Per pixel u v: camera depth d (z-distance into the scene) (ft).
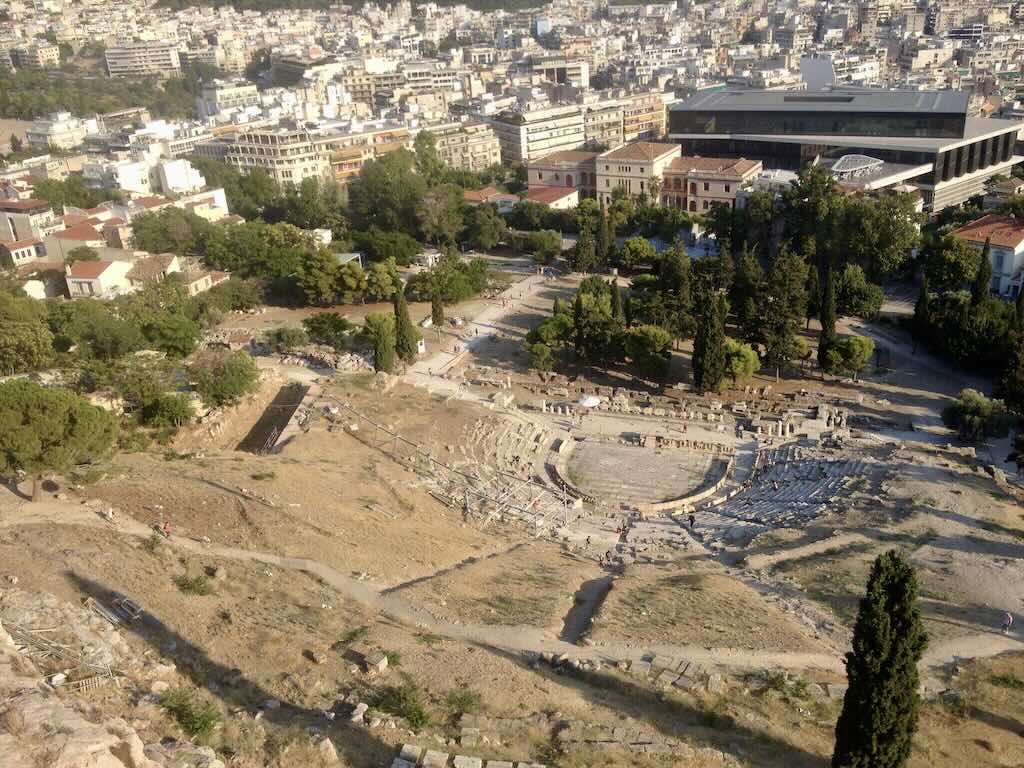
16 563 225.76
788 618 246.27
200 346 527.40
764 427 426.92
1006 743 192.54
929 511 315.17
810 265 548.31
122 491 286.66
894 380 479.82
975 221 601.21
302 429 408.46
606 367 515.09
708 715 196.24
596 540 330.95
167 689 181.37
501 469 393.09
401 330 501.15
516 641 227.40
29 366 469.98
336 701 187.62
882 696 168.25
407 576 265.13
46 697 148.25
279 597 234.17
